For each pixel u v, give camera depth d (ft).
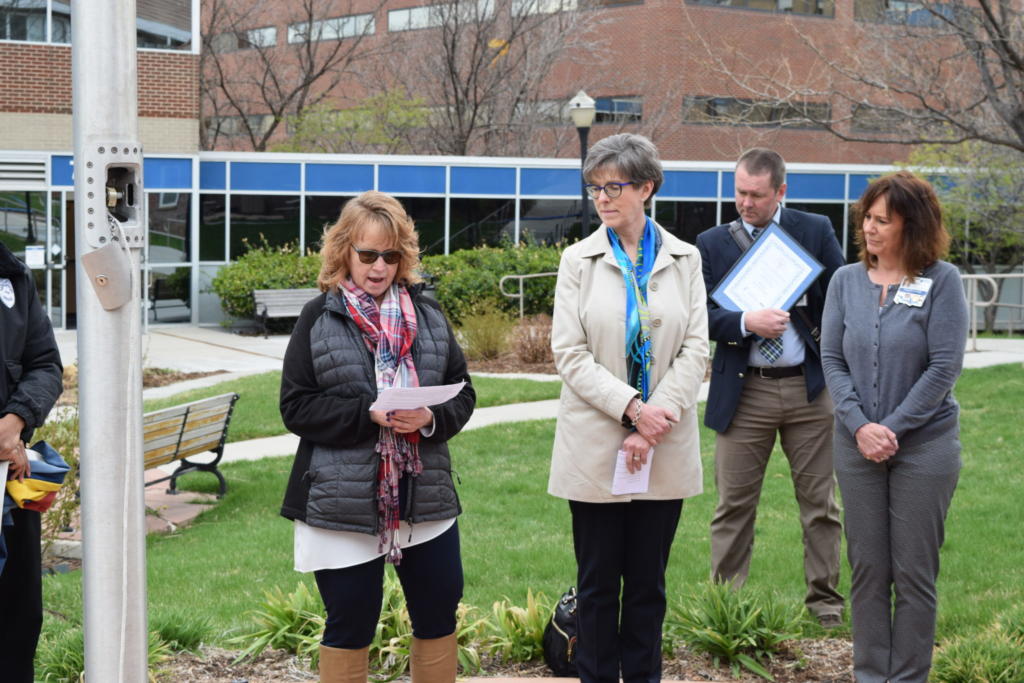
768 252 16.66
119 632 9.71
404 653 14.96
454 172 78.07
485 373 50.49
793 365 17.10
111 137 9.49
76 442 24.62
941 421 13.47
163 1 71.77
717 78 107.86
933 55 49.24
